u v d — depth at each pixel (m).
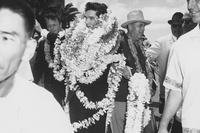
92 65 3.65
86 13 3.70
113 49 3.68
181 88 3.09
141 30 5.03
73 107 3.76
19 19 1.14
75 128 3.73
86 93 3.71
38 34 4.36
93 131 3.75
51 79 3.83
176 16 6.40
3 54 1.13
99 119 3.75
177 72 3.08
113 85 3.72
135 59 4.04
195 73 2.98
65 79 3.76
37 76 3.95
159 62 6.23
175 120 3.51
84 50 3.65
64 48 3.70
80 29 3.66
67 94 3.76
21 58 1.18
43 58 3.87
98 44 3.63
